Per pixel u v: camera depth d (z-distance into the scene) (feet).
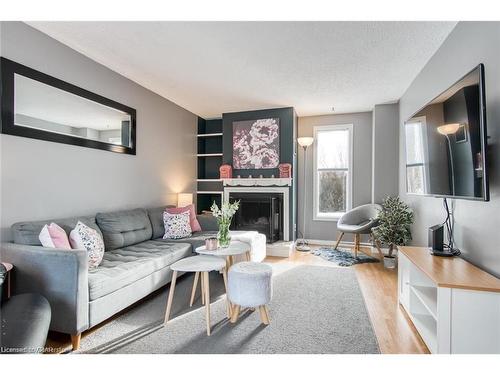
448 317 4.72
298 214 16.63
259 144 14.96
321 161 16.38
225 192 15.21
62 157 8.13
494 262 5.29
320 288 9.06
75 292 5.53
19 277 5.87
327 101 13.44
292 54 8.63
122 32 7.48
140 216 10.41
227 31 7.38
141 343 5.81
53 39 7.77
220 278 10.30
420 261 6.07
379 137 13.78
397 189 13.42
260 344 5.77
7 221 6.75
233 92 12.24
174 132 14.03
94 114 9.18
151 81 11.03
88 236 7.11
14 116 6.83
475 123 5.18
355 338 5.99
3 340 3.68
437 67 8.22
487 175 4.93
